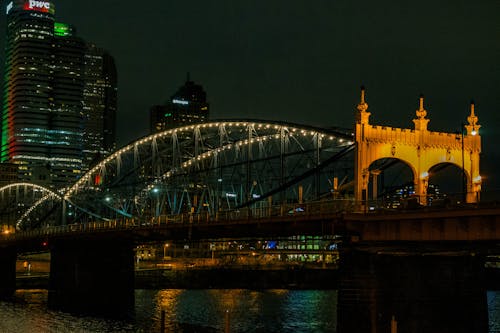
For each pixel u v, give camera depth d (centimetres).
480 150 8825
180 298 14112
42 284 15662
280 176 11344
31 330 8244
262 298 14400
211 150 13438
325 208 7850
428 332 6562
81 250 12062
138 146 16162
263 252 17200
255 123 12050
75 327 8538
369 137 8231
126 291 11269
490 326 9062
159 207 15438
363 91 8288
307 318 10450
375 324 6322
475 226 5591
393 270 6544
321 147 10794
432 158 8544
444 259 6775
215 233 8975
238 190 12531
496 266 16700
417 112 8675
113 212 17462
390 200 6575
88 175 18988
